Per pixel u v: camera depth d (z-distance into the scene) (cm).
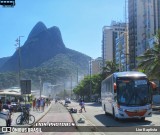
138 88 2778
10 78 17638
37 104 5756
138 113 2734
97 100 12862
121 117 2758
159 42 6181
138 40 15062
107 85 3525
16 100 6650
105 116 3769
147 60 6209
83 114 4375
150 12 15050
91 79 14912
